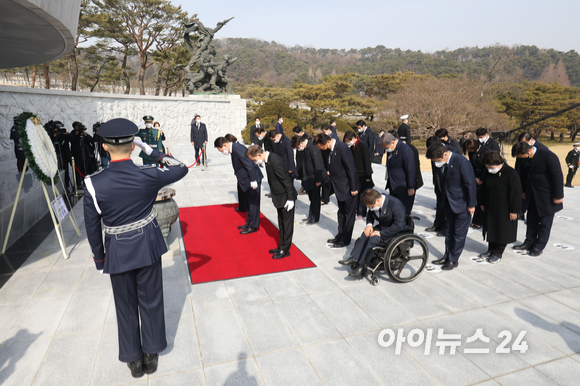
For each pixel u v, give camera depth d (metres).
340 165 4.87
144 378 2.63
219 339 3.09
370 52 194.00
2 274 4.31
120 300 2.50
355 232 5.94
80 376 2.65
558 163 4.54
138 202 2.40
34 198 6.32
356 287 4.01
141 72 34.75
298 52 191.62
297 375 2.67
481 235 5.75
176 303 3.67
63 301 3.69
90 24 28.84
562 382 2.61
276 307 3.60
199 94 21.88
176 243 5.03
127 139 2.33
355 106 48.28
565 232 5.88
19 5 3.47
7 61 6.51
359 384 2.58
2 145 10.23
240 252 5.00
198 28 21.50
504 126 34.53
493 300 3.74
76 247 5.18
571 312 3.53
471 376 2.66
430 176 11.39
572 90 51.19
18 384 2.57
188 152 16.00
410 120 33.16
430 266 4.57
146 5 30.48
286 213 4.64
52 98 12.83
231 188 9.18
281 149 7.18
